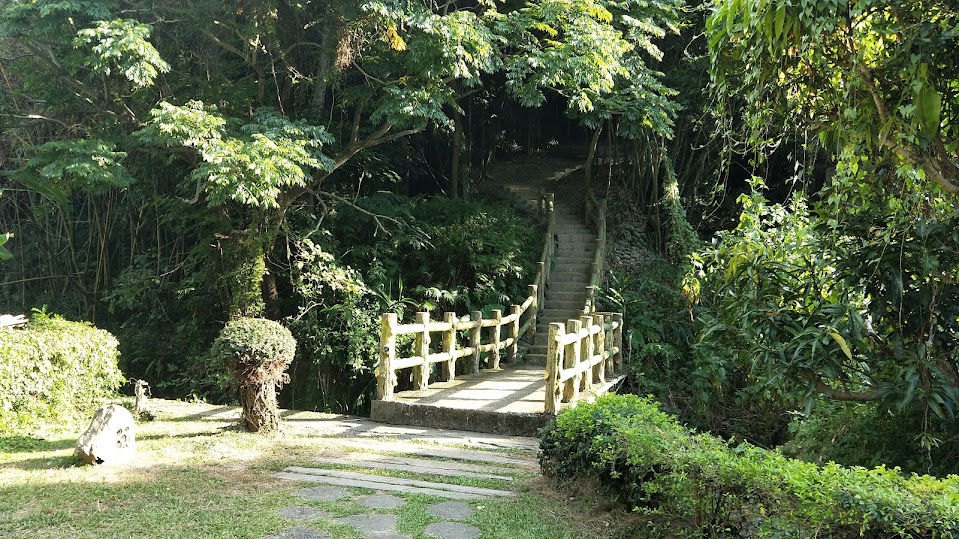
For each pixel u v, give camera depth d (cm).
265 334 567
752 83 370
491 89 1493
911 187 363
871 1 295
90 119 1006
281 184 882
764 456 328
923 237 339
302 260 1062
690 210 1450
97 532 343
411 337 1048
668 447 352
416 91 898
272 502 398
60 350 630
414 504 400
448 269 1166
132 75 779
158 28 988
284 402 1084
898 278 342
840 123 348
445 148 1532
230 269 1022
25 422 589
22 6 816
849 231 380
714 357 991
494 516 382
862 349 362
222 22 956
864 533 248
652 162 1388
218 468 468
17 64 1019
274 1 921
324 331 1029
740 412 1030
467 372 887
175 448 518
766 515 286
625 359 1118
